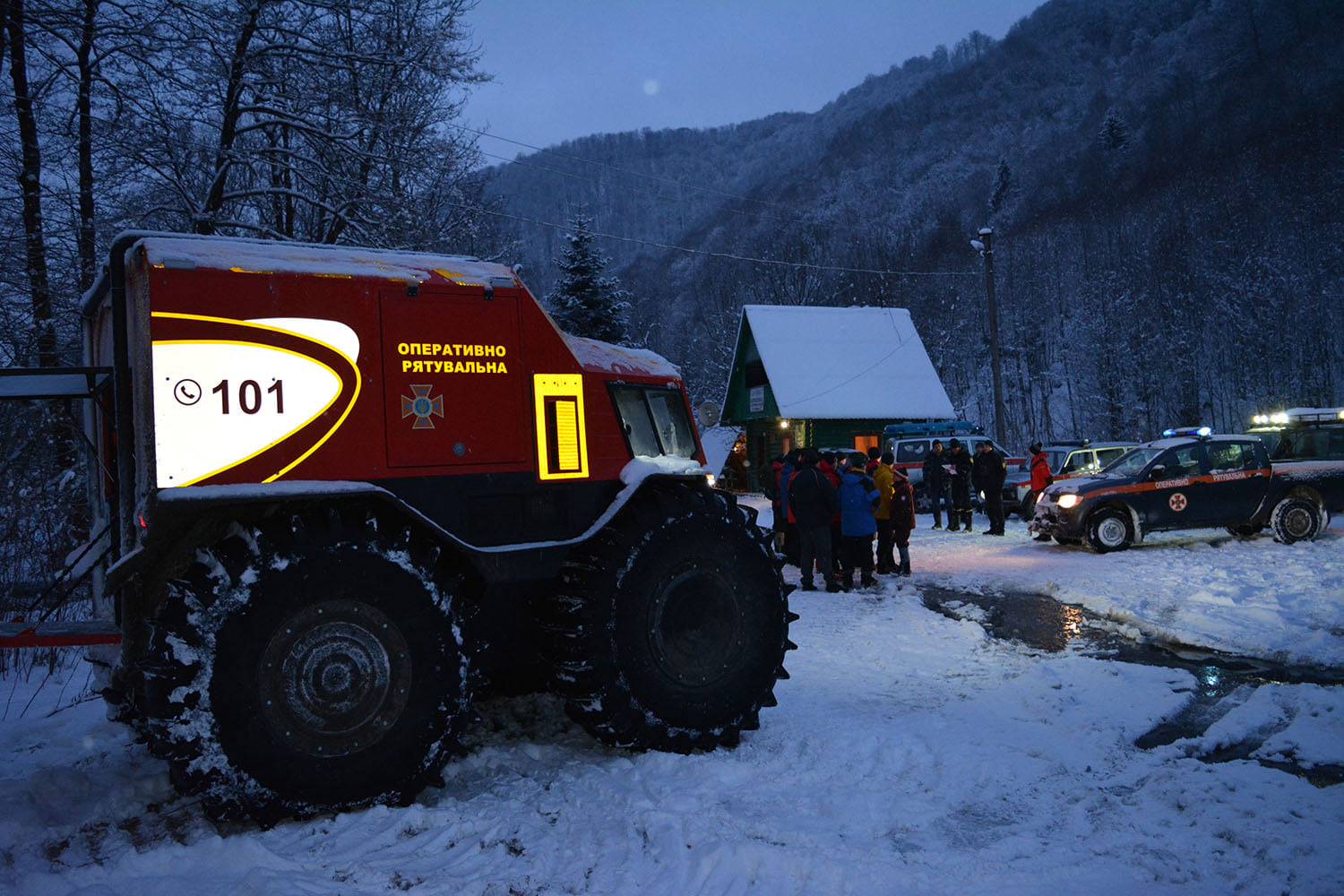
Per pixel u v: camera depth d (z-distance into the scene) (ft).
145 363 12.87
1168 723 17.26
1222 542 41.32
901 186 387.14
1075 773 14.51
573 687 15.34
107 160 43.62
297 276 13.84
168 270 13.01
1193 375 140.97
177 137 45.32
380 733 13.20
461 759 15.69
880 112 506.89
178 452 12.82
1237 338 137.08
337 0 48.39
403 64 50.14
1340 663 20.80
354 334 14.21
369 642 13.19
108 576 12.82
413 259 15.65
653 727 15.44
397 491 14.39
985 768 14.56
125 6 42.16
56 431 29.50
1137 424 146.72
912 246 233.96
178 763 11.94
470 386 15.12
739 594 16.58
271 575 12.53
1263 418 53.93
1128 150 264.52
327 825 12.71
